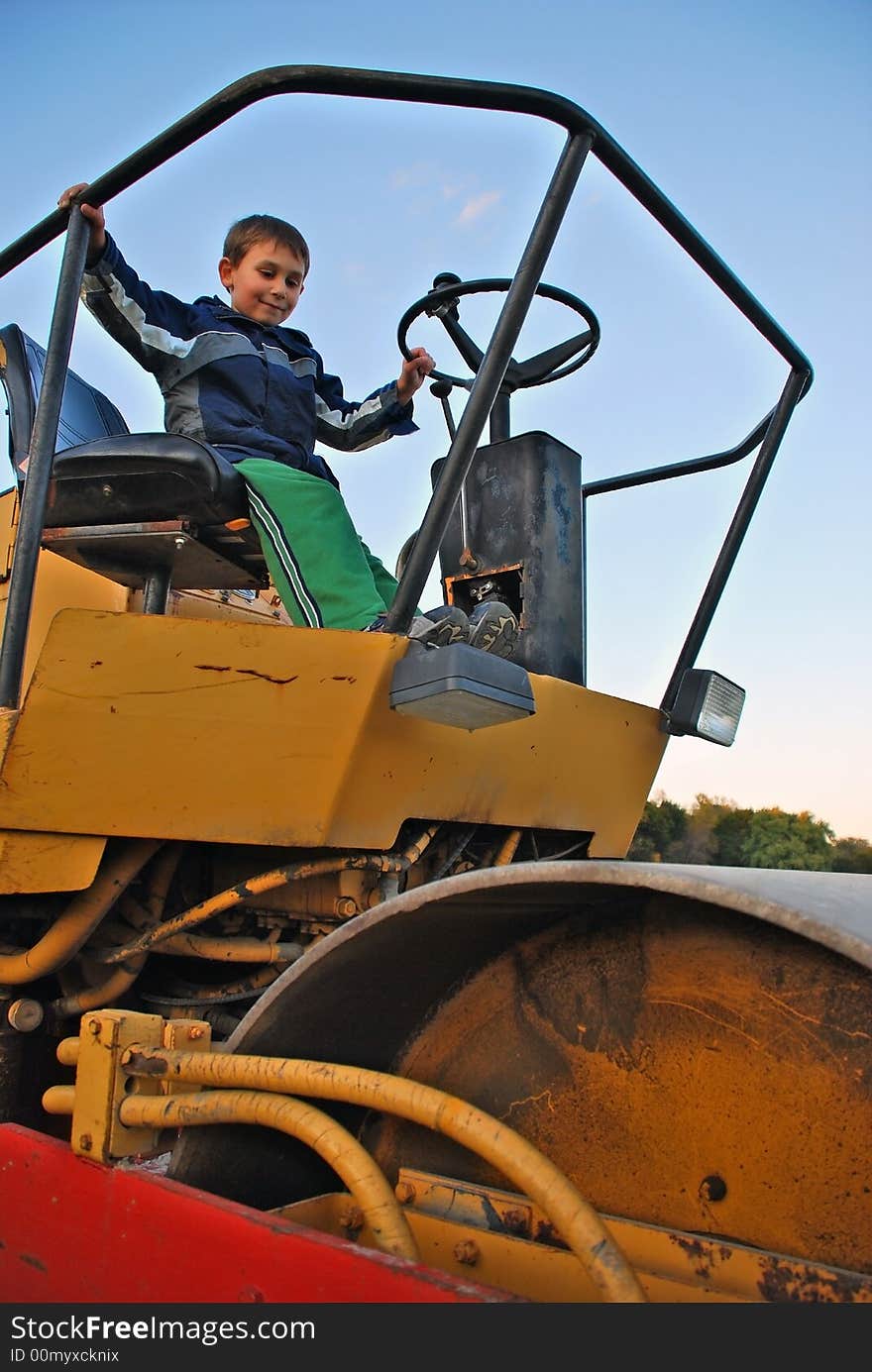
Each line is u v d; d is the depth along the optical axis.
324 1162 1.36
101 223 1.99
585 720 2.38
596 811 2.55
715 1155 1.08
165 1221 1.08
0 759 1.65
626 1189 1.13
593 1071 1.19
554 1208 0.91
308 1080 1.08
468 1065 1.29
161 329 2.37
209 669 1.73
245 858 2.16
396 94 1.60
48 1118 1.90
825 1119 1.01
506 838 2.41
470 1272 1.15
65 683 1.67
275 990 1.19
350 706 1.77
